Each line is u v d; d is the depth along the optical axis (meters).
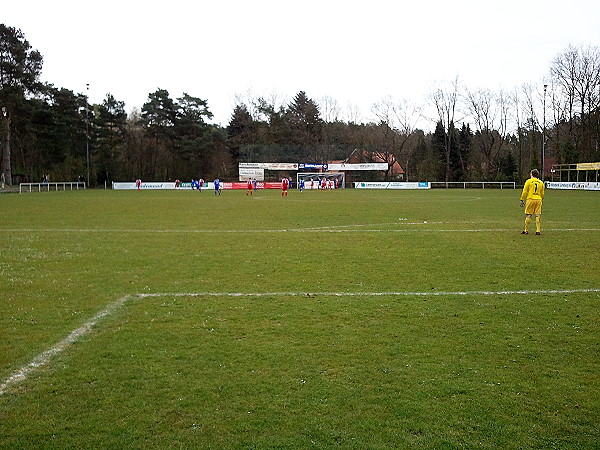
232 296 8.39
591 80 67.56
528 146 84.75
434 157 85.38
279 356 5.64
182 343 6.09
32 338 6.30
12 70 62.03
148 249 13.55
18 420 4.29
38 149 74.75
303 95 95.00
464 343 6.05
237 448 3.85
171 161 85.94
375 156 83.69
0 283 9.35
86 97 79.12
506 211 26.78
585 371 5.23
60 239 15.61
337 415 4.33
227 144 90.56
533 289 8.82
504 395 4.69
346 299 8.16
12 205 32.66
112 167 80.50
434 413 4.36
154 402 4.57
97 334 6.45
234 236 16.30
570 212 25.67
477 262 11.43
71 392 4.79
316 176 72.75
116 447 3.88
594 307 7.62
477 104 82.62
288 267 10.94
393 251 13.08
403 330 6.55
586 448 3.84
